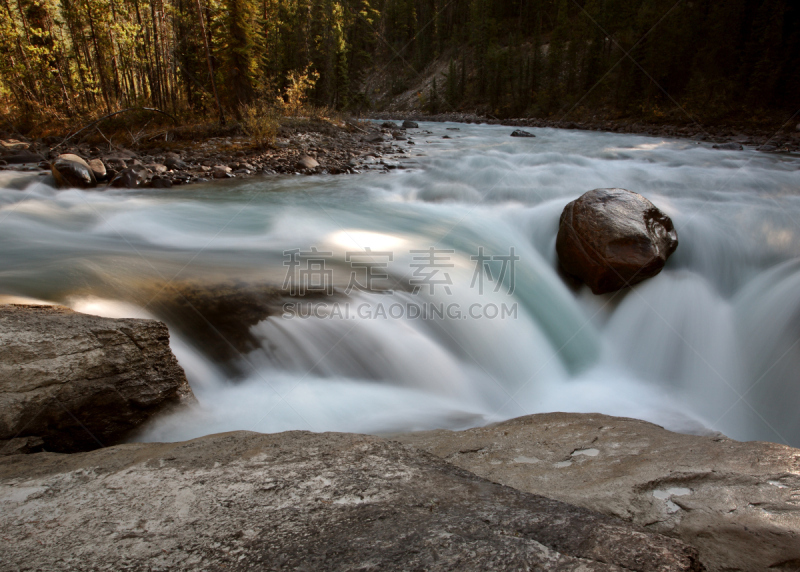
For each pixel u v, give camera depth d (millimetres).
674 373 5457
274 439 2113
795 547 1435
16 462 2045
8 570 1253
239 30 24734
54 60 27516
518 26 73438
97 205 9578
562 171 11484
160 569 1230
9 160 14438
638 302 6055
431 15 92625
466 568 1188
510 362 5258
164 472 1797
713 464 2045
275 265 5922
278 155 16516
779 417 4805
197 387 4066
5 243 6664
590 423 2920
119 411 3211
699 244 6770
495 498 1596
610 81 45062
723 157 15125
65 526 1466
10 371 2793
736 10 36125
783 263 6180
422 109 71438
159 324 3551
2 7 26641
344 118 28219
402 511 1490
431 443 2734
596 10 48938
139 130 20391
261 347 4484
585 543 1318
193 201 10211
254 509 1519
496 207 9039
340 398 4203
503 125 41125
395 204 9836
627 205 6434
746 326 5652
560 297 6344
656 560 1257
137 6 27453
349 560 1227
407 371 4688
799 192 9008
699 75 36250
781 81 31719
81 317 3420
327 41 50656
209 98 27812
